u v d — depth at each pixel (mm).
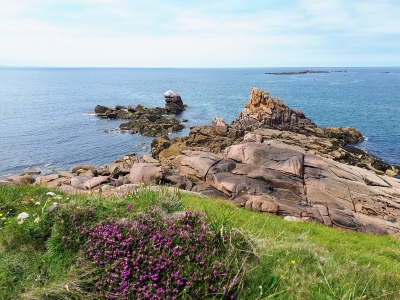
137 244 6246
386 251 12664
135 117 67625
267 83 187750
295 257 7246
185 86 169500
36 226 7270
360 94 119938
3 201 9570
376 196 21938
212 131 45406
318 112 78750
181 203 9953
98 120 67000
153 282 5473
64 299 5359
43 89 147500
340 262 7969
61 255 6297
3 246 6711
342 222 17328
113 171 31656
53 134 53688
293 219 16469
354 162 38875
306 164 24062
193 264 5863
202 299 5281
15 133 53844
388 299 6160
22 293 5461
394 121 65688
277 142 30000
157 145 42531
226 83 192500
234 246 6488
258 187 20094
